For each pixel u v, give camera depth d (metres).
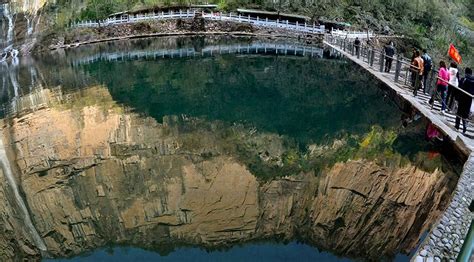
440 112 12.86
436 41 47.41
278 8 48.44
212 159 13.41
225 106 19.39
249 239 8.77
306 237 8.75
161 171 12.58
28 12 41.38
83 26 43.97
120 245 8.96
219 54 35.19
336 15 47.91
